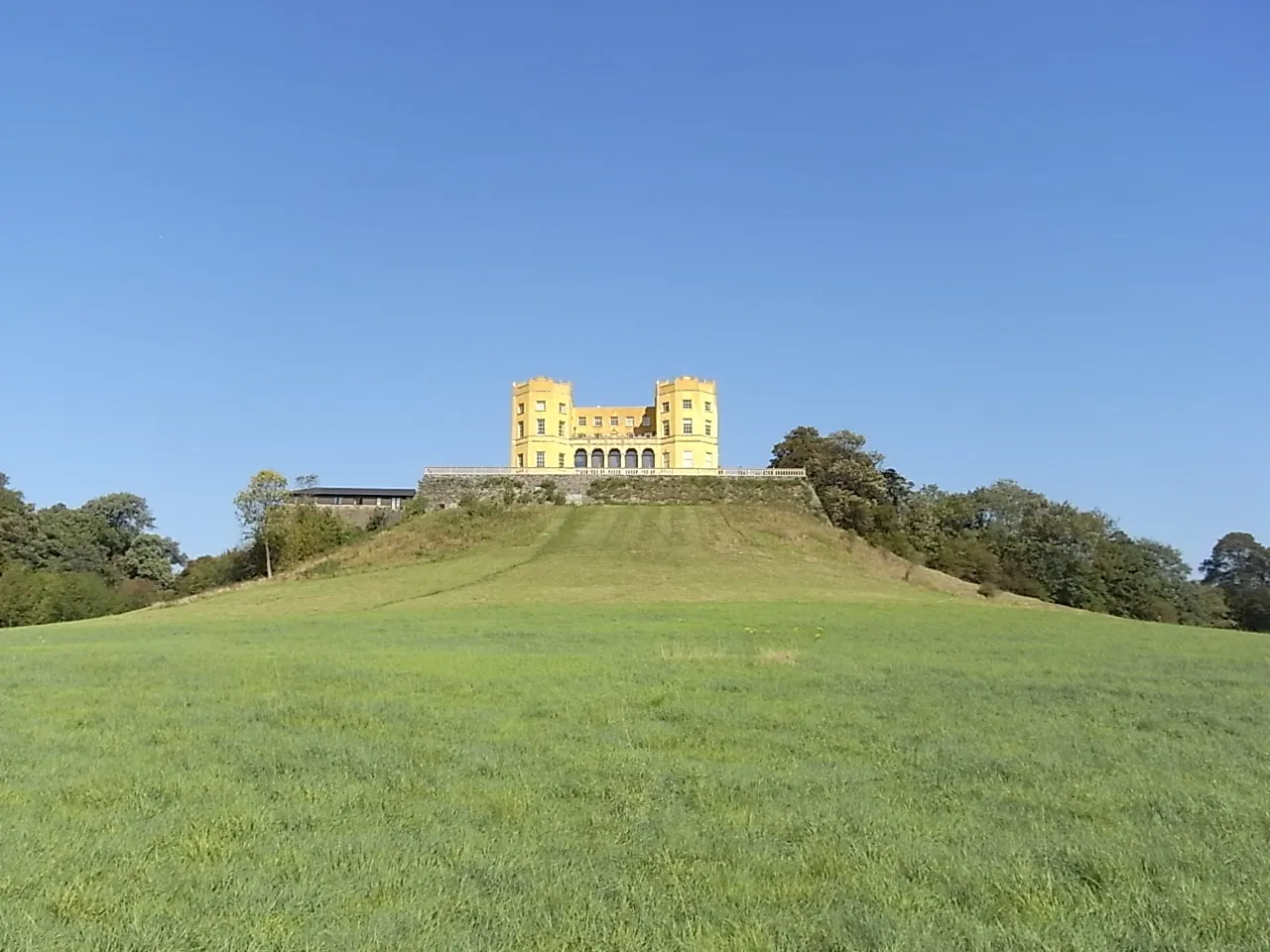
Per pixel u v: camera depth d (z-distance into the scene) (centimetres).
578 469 12575
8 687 2598
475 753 1738
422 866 1138
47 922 968
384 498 16150
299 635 4419
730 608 5956
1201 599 13475
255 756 1719
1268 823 1339
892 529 11919
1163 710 2258
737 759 1741
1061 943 921
